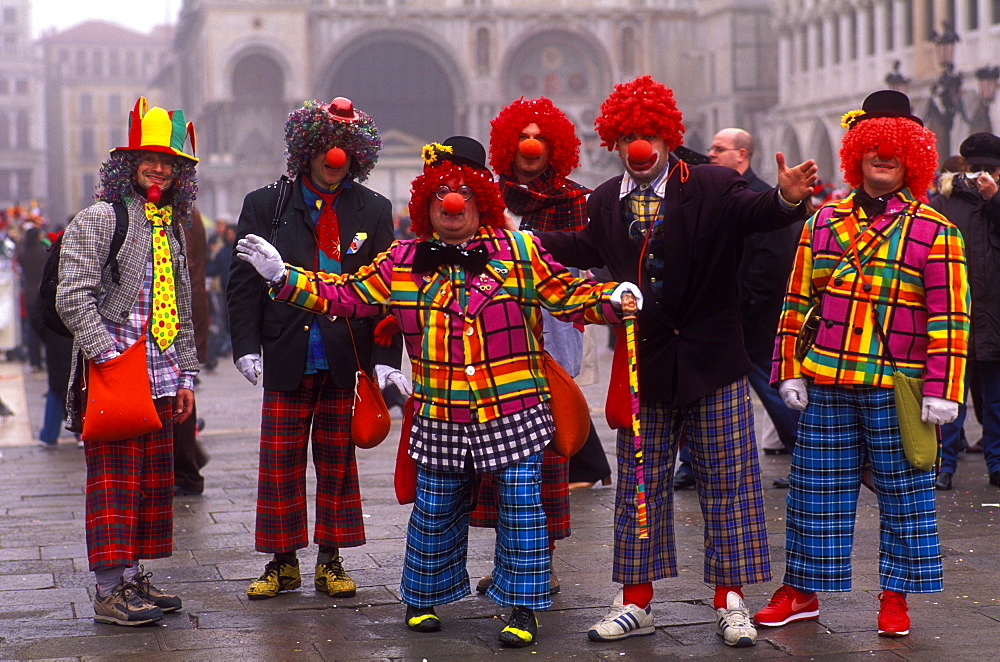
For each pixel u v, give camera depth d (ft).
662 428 14.07
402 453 14.29
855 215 13.89
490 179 13.74
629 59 191.01
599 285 13.41
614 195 14.34
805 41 150.30
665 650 13.29
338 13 188.85
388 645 13.56
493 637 13.87
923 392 13.50
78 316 14.43
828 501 14.02
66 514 21.91
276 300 13.92
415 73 199.00
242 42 185.68
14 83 321.11
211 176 188.55
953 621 14.15
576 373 18.43
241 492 23.86
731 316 13.97
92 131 332.19
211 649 13.43
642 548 13.92
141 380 14.42
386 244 16.08
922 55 111.55
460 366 13.50
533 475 13.60
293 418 15.75
